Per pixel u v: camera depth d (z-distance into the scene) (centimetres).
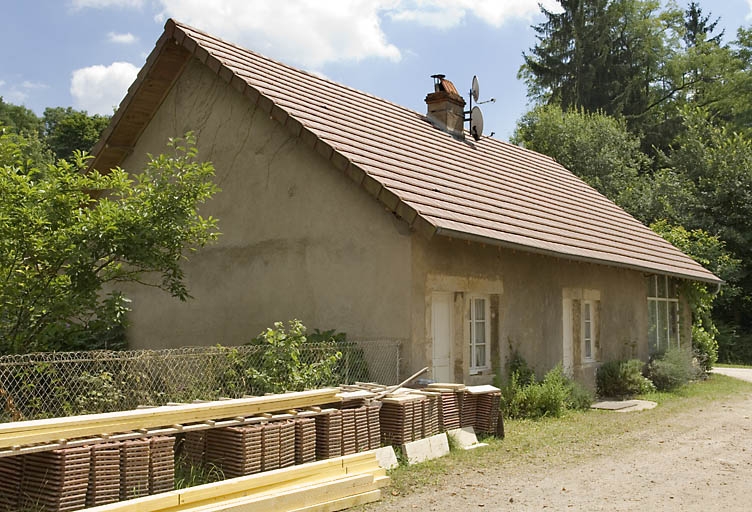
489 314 1280
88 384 795
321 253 1178
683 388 1734
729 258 2864
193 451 731
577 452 957
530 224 1336
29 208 885
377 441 855
